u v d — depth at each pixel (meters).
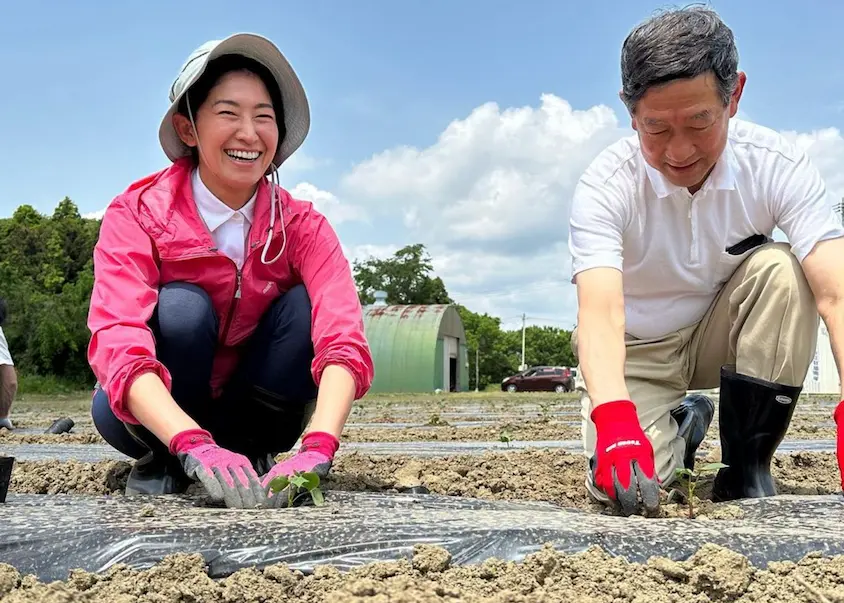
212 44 2.34
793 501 2.17
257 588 1.57
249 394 2.68
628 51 1.98
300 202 2.63
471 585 1.56
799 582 1.55
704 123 1.95
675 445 2.60
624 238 2.46
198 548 1.66
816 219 2.23
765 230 2.45
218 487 2.05
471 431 6.16
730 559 1.58
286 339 2.56
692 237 2.44
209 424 2.81
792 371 2.28
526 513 2.03
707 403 2.88
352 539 1.69
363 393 2.50
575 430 6.18
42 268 38.69
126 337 2.20
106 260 2.35
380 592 1.44
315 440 2.22
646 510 2.02
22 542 1.67
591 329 2.23
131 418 2.24
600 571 1.59
